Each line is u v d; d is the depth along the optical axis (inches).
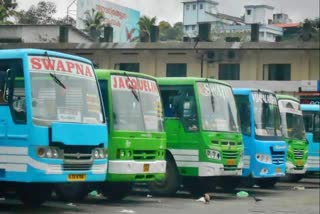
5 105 506.6
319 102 1395.2
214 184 796.6
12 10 2155.5
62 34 2059.5
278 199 772.0
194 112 714.2
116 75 625.3
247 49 1892.2
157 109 660.7
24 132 494.9
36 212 528.4
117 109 614.5
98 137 538.3
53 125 501.7
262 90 843.4
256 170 804.6
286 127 960.3
